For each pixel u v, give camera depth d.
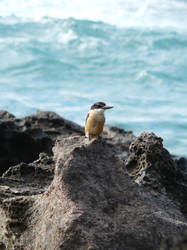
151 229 8.83
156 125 42.00
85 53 74.69
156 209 9.28
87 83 61.12
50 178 12.52
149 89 59.84
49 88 56.81
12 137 19.69
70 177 9.05
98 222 8.65
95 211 8.80
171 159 11.87
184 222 10.12
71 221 8.55
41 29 81.00
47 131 22.53
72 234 8.47
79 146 9.35
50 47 74.94
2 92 53.25
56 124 23.30
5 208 9.99
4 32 77.88
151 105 49.91
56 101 49.94
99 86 59.88
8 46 72.50
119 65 70.44
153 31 85.75
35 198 9.85
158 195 10.75
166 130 40.69
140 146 11.84
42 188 12.02
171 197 11.35
